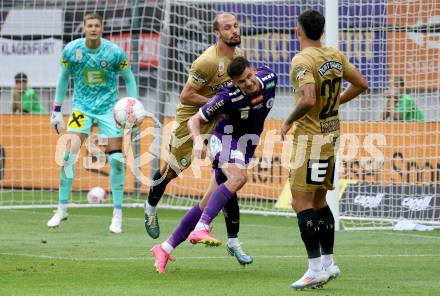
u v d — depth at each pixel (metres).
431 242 26.03
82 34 40.50
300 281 17.30
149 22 40.09
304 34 17.69
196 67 21.14
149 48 39.84
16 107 40.50
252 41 36.47
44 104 40.72
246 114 19.20
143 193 38.72
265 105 19.44
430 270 20.22
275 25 36.25
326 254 18.16
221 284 17.94
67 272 19.41
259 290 17.16
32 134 40.31
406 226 29.67
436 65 32.31
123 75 28.41
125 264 20.89
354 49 33.16
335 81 17.62
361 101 33.16
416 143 32.38
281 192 34.69
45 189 40.47
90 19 27.72
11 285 17.48
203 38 37.72
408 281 18.52
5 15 41.03
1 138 40.56
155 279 18.59
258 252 23.67
